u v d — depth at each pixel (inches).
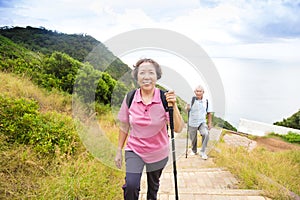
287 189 155.6
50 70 321.1
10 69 310.3
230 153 227.0
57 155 158.4
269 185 157.8
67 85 319.3
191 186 164.9
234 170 185.0
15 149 159.5
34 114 190.9
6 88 250.7
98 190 137.6
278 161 211.6
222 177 176.9
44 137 174.6
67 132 184.4
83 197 129.3
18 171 143.6
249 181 165.3
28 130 176.4
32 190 132.5
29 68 325.7
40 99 262.1
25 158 151.6
